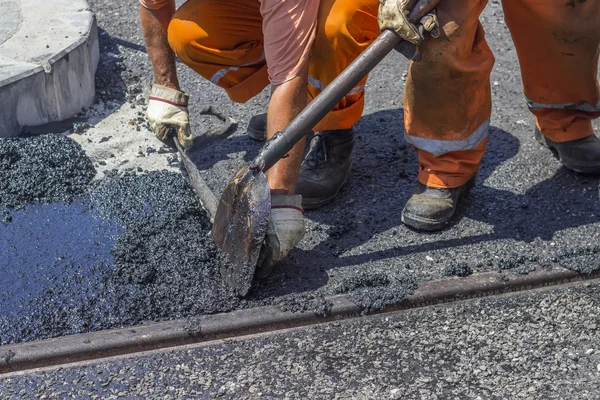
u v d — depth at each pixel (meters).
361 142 3.92
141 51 4.69
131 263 3.05
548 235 3.26
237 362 2.68
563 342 2.76
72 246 3.17
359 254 3.17
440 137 3.17
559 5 3.09
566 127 3.56
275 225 2.77
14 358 2.64
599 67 4.43
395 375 2.62
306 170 3.40
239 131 4.01
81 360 2.69
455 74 2.96
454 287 2.95
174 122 3.68
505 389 2.57
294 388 2.58
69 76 4.00
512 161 3.75
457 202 3.40
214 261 3.08
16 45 4.02
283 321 2.83
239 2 3.29
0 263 3.07
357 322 2.86
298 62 2.76
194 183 3.44
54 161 3.62
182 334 2.75
